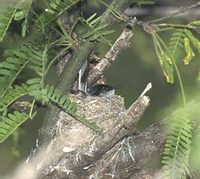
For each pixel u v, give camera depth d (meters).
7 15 5.31
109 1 6.85
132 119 6.14
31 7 5.52
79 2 6.45
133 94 13.79
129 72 13.77
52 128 6.83
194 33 6.33
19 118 5.48
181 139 5.48
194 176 5.87
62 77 6.43
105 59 7.84
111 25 6.35
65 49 6.27
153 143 6.64
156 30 6.12
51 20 5.69
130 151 6.69
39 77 5.45
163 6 9.21
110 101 8.12
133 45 11.65
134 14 9.04
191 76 8.75
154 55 11.81
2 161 9.00
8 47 6.45
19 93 5.43
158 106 12.98
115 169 6.75
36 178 6.71
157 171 6.85
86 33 6.07
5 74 5.46
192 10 7.91
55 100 5.75
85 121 6.38
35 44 5.82
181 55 6.24
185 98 5.76
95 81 8.23
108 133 6.36
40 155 6.84
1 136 5.43
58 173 6.62
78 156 6.57
